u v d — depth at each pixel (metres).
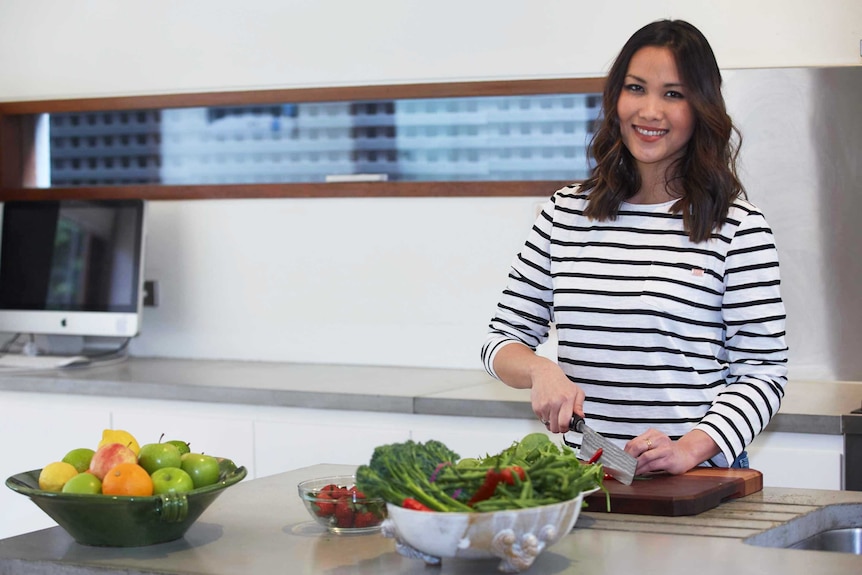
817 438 2.41
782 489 1.66
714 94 1.71
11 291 3.55
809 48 2.96
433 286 3.32
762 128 3.00
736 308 1.73
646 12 3.07
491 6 3.21
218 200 3.54
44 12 3.66
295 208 3.45
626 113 1.73
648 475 1.63
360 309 3.40
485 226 3.26
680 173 1.78
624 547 1.32
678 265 1.75
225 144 3.57
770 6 2.97
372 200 3.37
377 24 3.32
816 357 2.99
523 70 3.19
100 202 3.45
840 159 2.95
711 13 3.02
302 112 3.48
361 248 3.39
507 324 1.93
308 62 3.40
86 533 1.38
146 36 3.56
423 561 1.28
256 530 1.46
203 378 3.06
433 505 1.19
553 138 3.25
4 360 3.40
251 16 3.44
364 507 1.42
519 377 1.76
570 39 3.14
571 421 1.65
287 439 2.85
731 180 1.74
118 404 3.05
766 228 1.74
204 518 1.54
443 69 3.26
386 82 3.33
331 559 1.31
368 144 3.42
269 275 3.49
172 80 3.54
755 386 1.70
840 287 2.96
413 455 1.26
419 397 2.69
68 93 3.65
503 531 1.16
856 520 1.54
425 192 3.31
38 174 3.80
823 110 2.95
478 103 3.31
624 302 1.77
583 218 1.84
